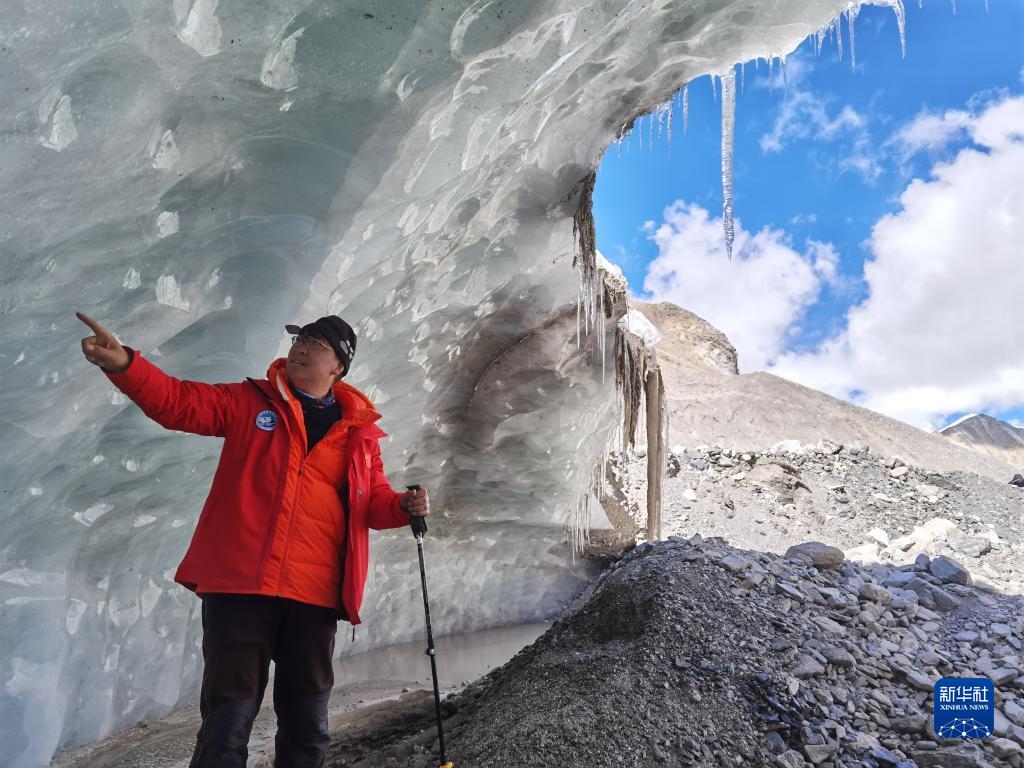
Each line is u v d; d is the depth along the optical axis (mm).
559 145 4473
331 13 2357
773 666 2840
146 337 2676
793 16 3768
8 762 2516
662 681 2693
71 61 1905
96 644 3230
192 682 4129
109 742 3180
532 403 6070
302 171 2744
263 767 2791
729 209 4504
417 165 3143
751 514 10070
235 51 2227
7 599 2600
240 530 1861
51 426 2467
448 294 4656
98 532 3125
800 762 2402
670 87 4523
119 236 2354
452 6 2570
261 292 3012
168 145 2297
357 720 3363
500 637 6254
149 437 3090
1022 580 6922
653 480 6695
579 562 7656
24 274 2133
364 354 4293
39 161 1960
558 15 2916
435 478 6102
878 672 2936
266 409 1990
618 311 5980
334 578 1951
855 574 3773
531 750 2424
